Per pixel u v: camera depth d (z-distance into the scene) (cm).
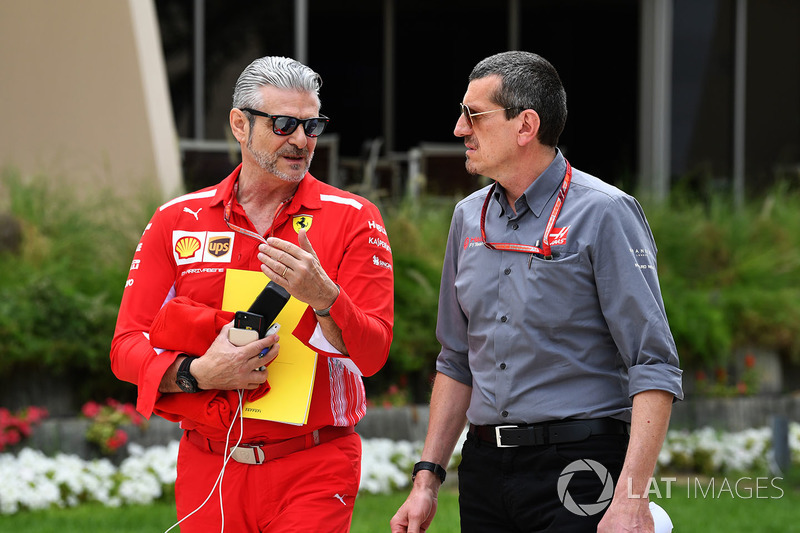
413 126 5238
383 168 4078
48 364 2575
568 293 1095
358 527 2161
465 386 1238
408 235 3275
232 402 1098
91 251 2975
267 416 1091
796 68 5331
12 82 3406
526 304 1108
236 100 1141
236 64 4297
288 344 1102
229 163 3922
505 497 1119
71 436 2500
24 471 2325
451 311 1239
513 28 5262
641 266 1084
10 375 2558
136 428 2564
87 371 2672
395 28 5225
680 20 5150
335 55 5144
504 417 1116
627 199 1107
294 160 1134
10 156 3381
